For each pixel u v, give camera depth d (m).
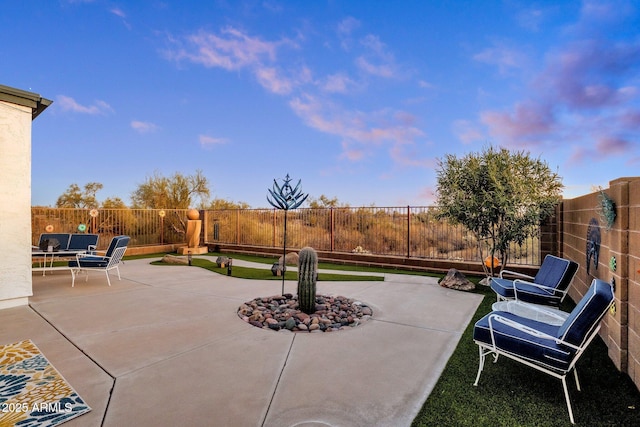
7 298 5.35
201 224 15.32
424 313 5.22
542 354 2.60
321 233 11.66
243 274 8.75
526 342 2.70
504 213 7.01
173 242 15.11
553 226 7.66
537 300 4.72
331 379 3.00
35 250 8.53
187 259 11.21
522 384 2.95
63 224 11.70
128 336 4.08
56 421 2.29
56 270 9.27
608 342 3.70
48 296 6.20
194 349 3.69
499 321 3.05
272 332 4.27
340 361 3.40
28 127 5.60
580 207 5.52
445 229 9.17
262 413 2.44
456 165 7.53
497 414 2.46
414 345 3.87
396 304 5.77
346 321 4.71
